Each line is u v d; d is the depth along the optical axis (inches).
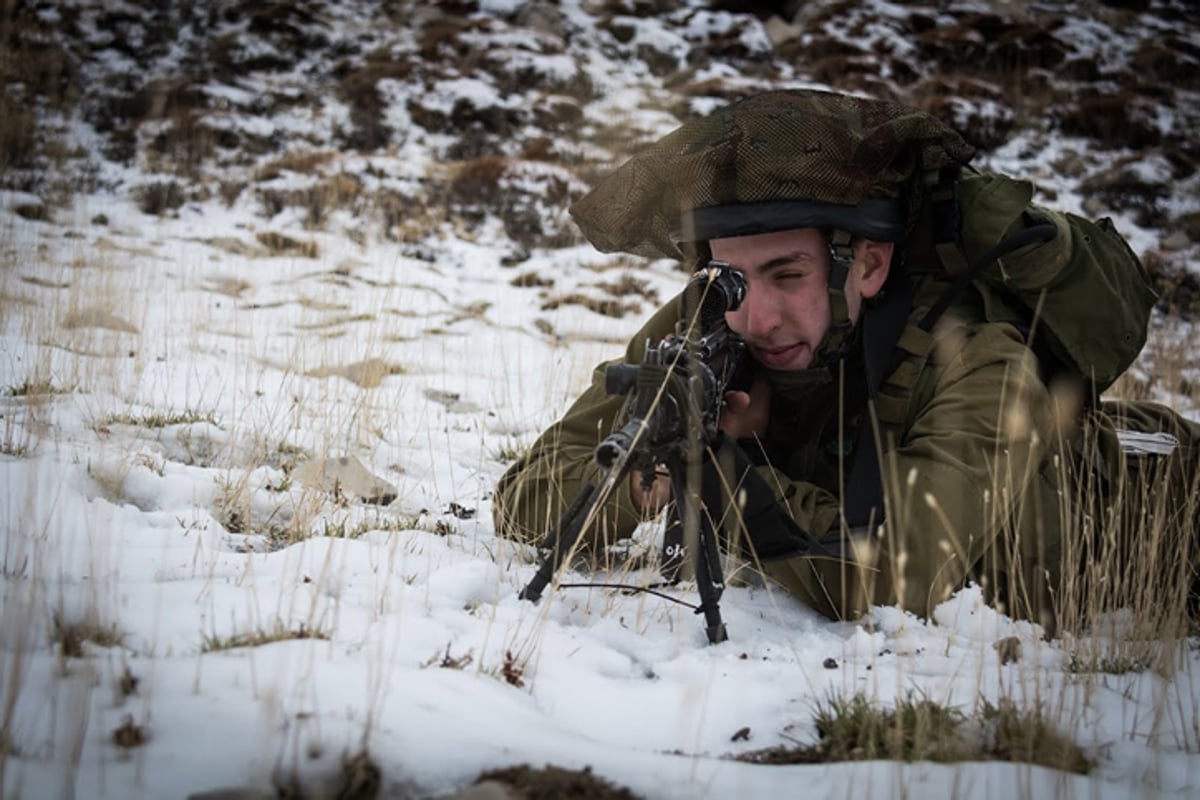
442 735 81.4
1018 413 115.8
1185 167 557.9
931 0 742.5
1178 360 332.2
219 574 116.7
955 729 90.7
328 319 318.0
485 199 485.7
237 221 446.6
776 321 118.6
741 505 106.8
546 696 96.6
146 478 150.8
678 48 671.8
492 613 108.3
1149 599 116.7
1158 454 137.1
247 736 77.5
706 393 105.7
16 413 178.7
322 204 461.4
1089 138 605.0
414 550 133.9
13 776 70.6
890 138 115.5
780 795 79.4
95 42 621.6
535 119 582.9
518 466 139.4
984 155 571.8
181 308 312.8
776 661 107.9
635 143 549.6
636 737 92.1
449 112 578.2
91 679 83.1
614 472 103.0
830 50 677.3
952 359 121.4
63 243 378.3
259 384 235.9
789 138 115.0
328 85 621.0
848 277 119.0
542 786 75.7
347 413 203.3
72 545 115.1
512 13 703.1
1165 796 83.8
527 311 363.3
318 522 146.3
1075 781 85.1
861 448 119.2
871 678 103.4
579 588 124.3
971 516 113.0
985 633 113.9
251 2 689.0
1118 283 128.0
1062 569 119.3
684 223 115.7
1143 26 750.5
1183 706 103.4
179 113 558.3
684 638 113.7
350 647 97.0
